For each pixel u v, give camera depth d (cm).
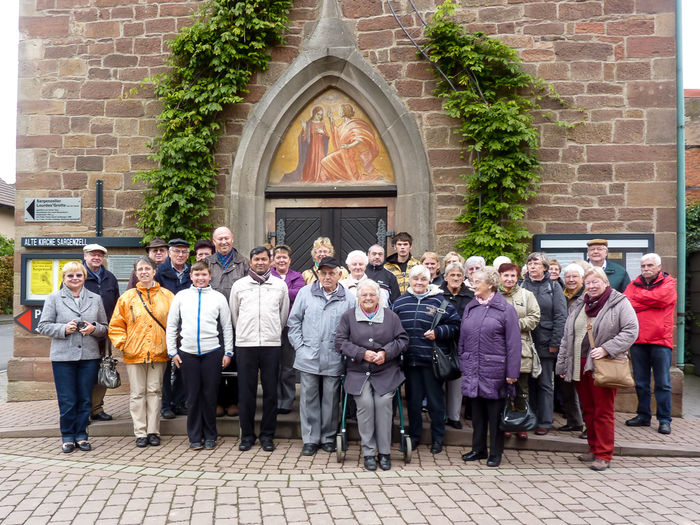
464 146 664
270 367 477
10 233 2450
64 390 470
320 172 707
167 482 396
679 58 645
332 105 705
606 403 439
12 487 385
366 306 432
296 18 689
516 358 426
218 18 669
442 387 491
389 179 699
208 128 673
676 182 639
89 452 469
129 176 693
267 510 347
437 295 477
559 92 652
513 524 328
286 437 516
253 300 475
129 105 695
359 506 354
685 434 529
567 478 414
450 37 654
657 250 635
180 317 484
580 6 651
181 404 547
